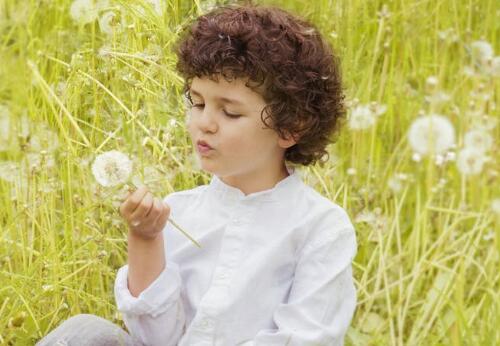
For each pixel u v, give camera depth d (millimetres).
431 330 2529
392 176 2828
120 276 1783
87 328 1726
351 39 2982
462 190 2740
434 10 3229
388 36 3131
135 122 2352
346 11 3074
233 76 1649
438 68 3221
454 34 3246
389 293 2596
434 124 2627
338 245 1743
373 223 2551
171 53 2402
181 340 1765
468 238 2801
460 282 2463
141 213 1655
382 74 2967
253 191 1771
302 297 1707
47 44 3006
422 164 2883
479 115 2932
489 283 2504
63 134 2229
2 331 2127
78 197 2266
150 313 1731
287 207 1766
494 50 3256
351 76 2922
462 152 2654
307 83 1745
